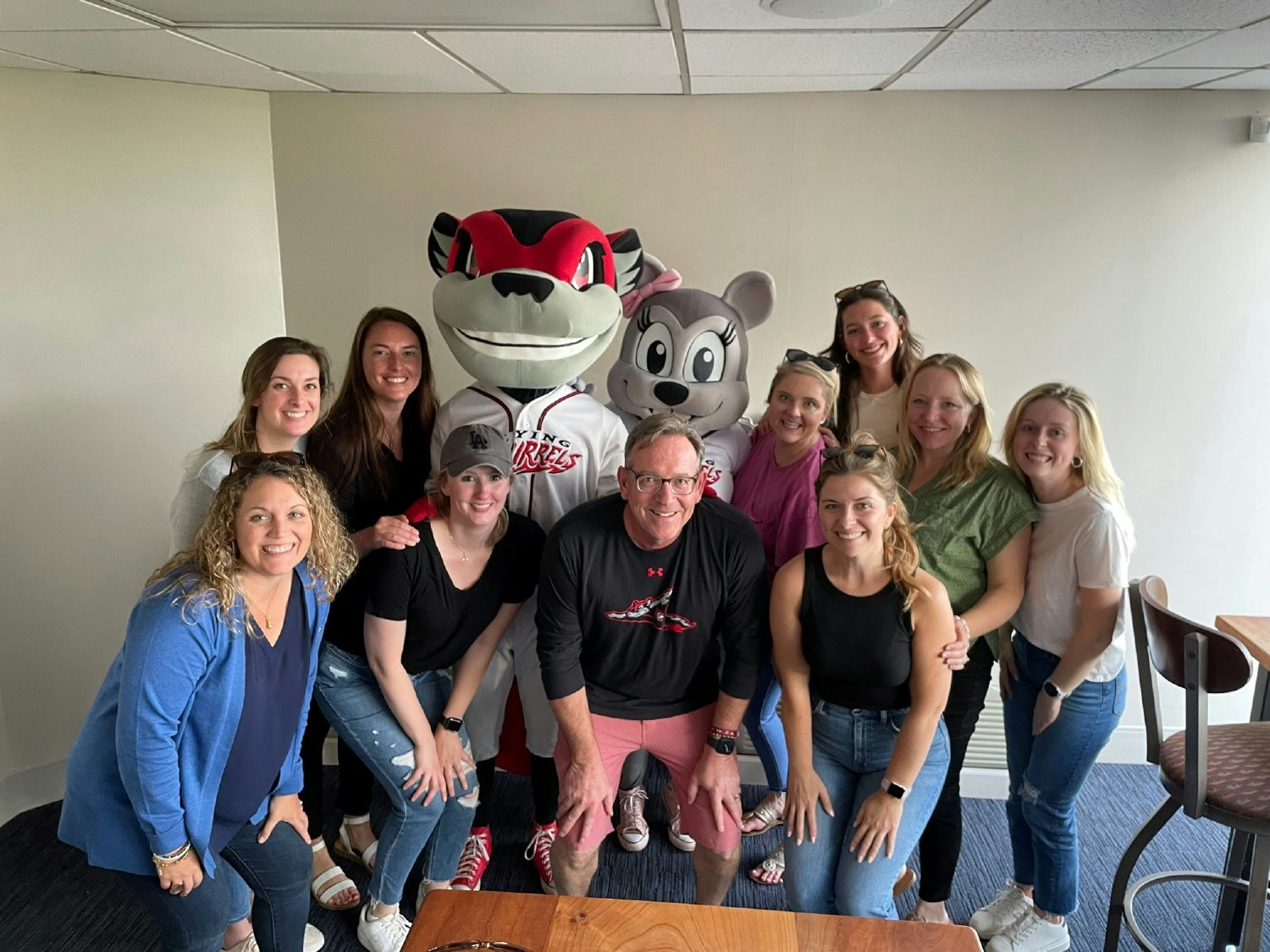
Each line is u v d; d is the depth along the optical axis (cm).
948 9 159
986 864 242
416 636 190
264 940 176
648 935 132
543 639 179
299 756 169
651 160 259
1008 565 186
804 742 177
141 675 136
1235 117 246
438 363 279
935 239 259
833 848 177
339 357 279
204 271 265
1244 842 194
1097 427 180
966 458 188
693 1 154
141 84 248
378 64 216
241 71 230
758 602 179
